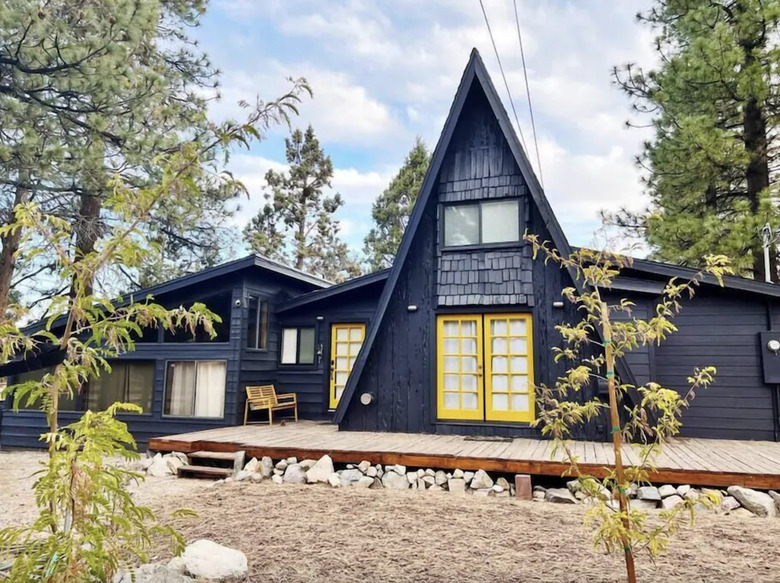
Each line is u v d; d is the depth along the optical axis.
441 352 8.14
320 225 23.08
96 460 1.73
